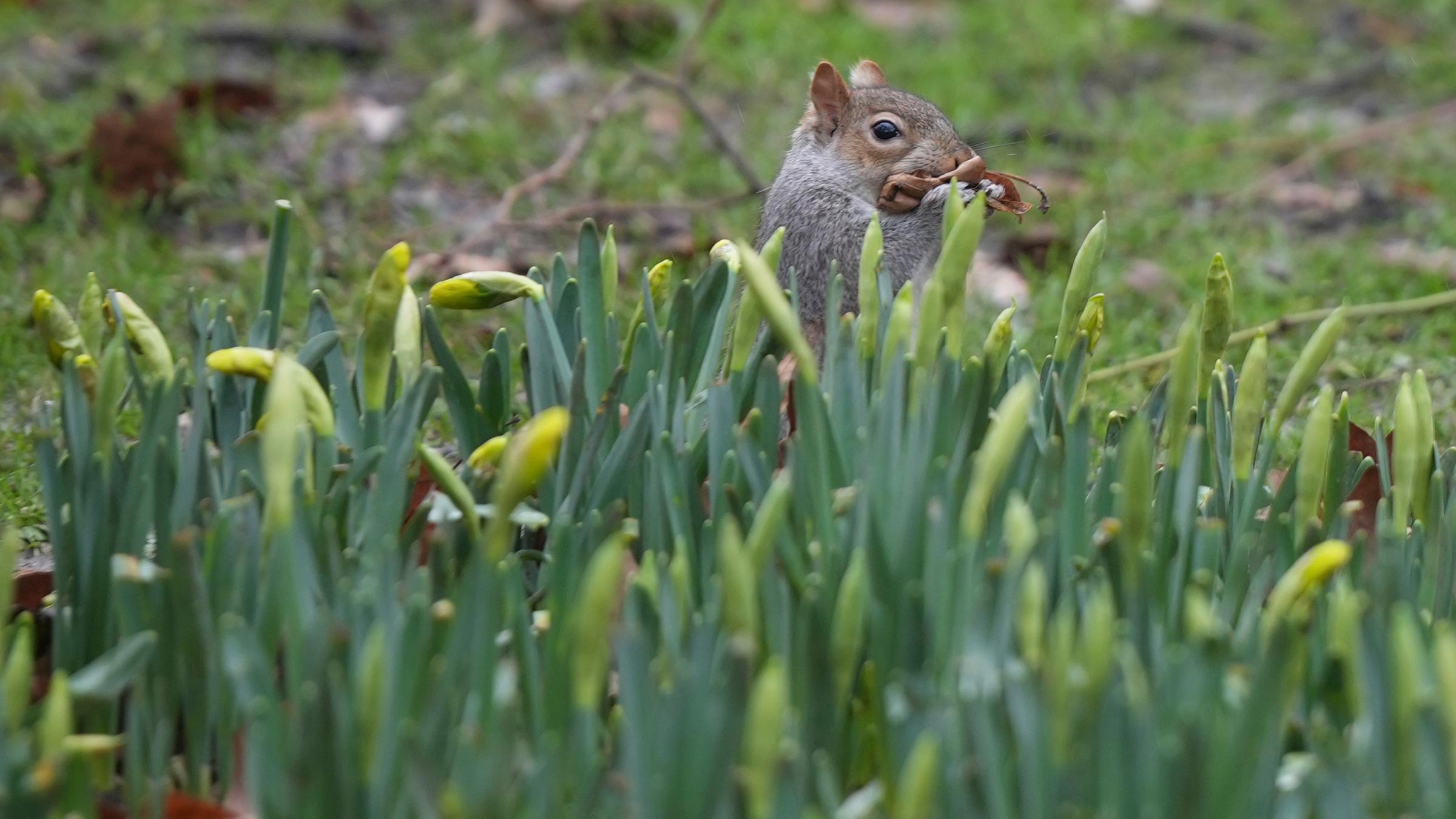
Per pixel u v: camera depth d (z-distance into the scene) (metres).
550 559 4.31
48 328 4.76
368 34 15.04
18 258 9.59
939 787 3.50
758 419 4.54
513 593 4.14
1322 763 3.58
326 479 4.50
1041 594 3.67
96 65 13.91
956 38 15.64
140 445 4.39
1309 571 3.83
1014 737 3.68
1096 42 15.59
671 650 3.99
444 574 4.29
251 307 8.91
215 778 4.32
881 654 4.06
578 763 3.63
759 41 14.97
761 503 4.40
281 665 4.31
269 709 3.71
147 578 4.11
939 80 14.16
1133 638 4.01
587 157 11.80
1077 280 4.90
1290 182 12.05
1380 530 4.47
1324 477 4.90
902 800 3.26
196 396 4.78
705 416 5.05
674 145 12.39
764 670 4.04
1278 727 3.61
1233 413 4.65
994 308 9.44
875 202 7.76
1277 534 4.61
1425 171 12.12
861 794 3.68
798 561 4.14
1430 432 4.64
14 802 3.38
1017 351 5.30
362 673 3.62
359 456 4.55
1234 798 3.48
